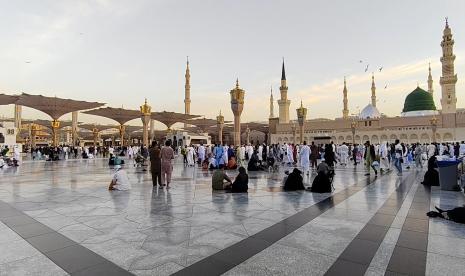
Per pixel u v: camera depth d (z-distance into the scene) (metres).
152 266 3.40
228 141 94.56
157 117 57.88
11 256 3.71
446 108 68.19
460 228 4.94
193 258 3.65
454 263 3.46
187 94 77.75
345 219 5.56
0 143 28.94
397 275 3.15
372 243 4.18
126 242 4.25
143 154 25.91
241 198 7.81
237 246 4.07
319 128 78.44
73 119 64.56
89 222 5.34
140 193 8.62
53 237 4.48
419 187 9.84
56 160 28.69
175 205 6.88
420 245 4.09
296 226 5.08
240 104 22.75
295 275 3.16
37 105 36.97
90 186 10.13
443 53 69.38
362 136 72.56
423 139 64.94
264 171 16.09
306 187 9.83
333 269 3.31
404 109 81.75
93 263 3.49
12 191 9.01
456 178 9.02
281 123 84.56
